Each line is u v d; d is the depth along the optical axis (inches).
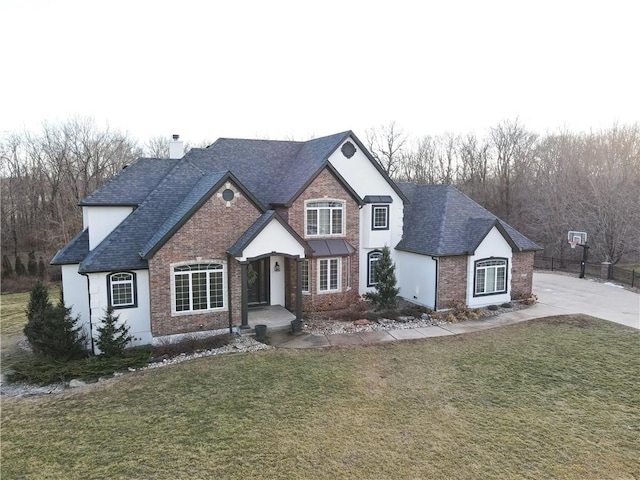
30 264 1601.9
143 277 735.1
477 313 884.0
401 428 455.2
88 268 696.4
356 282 955.3
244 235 774.5
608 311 917.8
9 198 2149.4
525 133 2287.2
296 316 791.7
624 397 518.0
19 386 599.2
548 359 641.0
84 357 704.4
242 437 443.2
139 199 842.2
